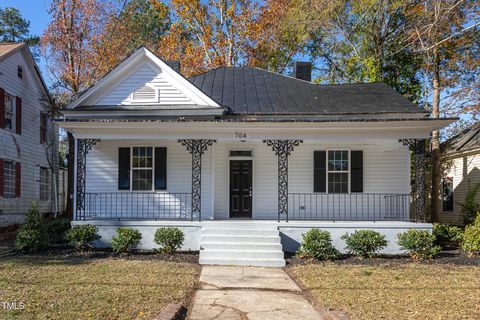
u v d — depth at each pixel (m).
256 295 7.35
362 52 25.56
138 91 14.54
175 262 10.41
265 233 11.79
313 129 12.39
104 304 6.34
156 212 14.19
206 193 14.11
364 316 6.02
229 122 12.12
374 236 11.34
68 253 11.38
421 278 8.66
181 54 28.88
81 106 14.46
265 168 14.61
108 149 14.34
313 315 6.19
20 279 8.00
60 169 25.86
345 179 14.48
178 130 12.55
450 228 13.89
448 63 20.25
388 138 12.44
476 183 19.09
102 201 14.24
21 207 19.12
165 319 5.63
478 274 9.12
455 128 23.19
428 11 17.12
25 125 19.73
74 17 23.06
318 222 12.24
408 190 14.31
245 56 29.36
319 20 23.58
